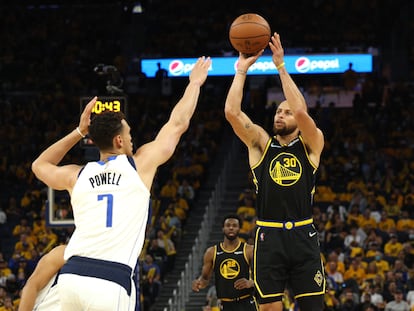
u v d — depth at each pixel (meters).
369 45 37.03
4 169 30.78
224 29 38.88
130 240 5.71
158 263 22.77
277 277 7.38
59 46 39.09
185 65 36.47
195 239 24.14
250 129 7.53
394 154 29.55
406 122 31.58
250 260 11.95
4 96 36.34
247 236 22.66
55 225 15.78
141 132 32.34
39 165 6.07
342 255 21.84
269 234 7.39
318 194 26.92
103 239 5.66
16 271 22.86
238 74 7.61
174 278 23.59
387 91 33.88
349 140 30.42
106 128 5.91
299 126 7.27
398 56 36.19
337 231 23.16
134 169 5.83
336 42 37.34
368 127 31.27
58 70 37.75
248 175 28.94
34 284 6.20
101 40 39.44
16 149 31.70
